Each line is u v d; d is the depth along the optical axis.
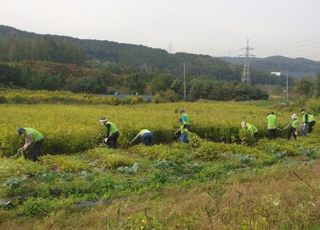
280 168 16.23
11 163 15.73
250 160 19.45
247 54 135.00
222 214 8.27
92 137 23.80
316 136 30.72
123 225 8.05
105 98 76.12
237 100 105.94
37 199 12.14
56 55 158.00
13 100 69.25
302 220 7.71
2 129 23.14
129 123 28.08
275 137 28.89
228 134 28.62
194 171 17.08
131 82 126.19
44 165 16.95
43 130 22.67
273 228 7.46
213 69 177.62
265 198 9.59
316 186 11.32
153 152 20.20
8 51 147.75
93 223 9.90
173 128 27.75
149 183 14.54
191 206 10.16
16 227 10.02
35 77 107.44
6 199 12.72
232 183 13.78
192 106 64.00
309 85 101.94
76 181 14.44
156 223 8.05
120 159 18.02
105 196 12.87
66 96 76.50
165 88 118.56
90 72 139.12
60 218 10.52
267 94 115.00
